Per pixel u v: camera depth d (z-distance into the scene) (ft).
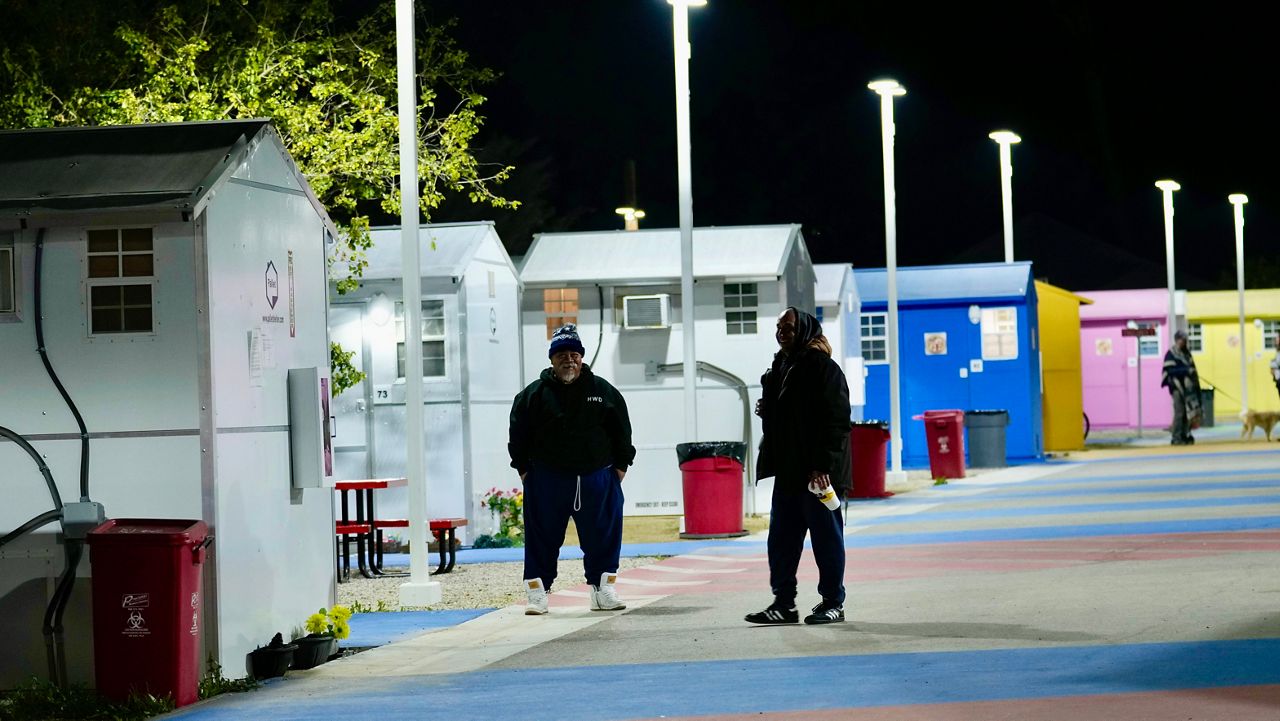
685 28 83.20
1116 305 191.83
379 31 84.07
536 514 51.13
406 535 81.41
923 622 43.93
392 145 79.05
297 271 46.03
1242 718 28.55
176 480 40.01
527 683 37.73
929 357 133.69
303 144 77.61
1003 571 55.98
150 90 77.36
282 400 44.50
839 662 37.76
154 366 40.09
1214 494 87.76
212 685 39.42
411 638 47.83
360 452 81.15
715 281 94.79
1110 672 34.17
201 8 81.10
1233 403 209.97
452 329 81.10
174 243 40.14
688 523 78.43
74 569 40.04
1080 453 141.28
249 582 41.86
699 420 93.50
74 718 37.32
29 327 40.55
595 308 96.07
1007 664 35.94
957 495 98.17
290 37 83.10
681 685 35.88
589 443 50.80
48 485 40.29
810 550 68.23
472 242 82.99
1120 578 51.52
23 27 81.15
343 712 35.24
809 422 45.03
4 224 40.45
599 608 51.29
